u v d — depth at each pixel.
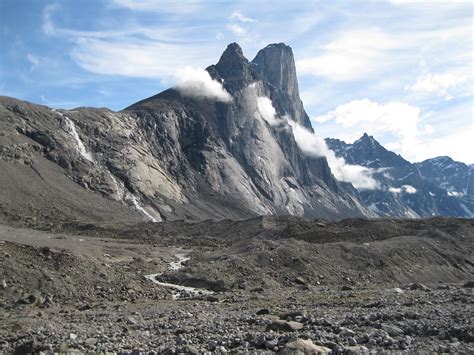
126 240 118.69
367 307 34.78
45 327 29.25
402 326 24.77
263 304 40.59
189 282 58.94
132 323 31.11
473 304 33.97
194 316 33.56
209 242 116.06
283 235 106.19
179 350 20.67
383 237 99.31
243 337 23.27
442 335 22.41
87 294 47.81
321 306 37.22
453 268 79.62
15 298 43.16
